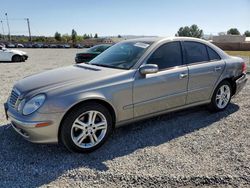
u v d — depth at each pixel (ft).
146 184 9.59
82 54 42.68
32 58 73.77
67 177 10.06
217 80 16.47
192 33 298.76
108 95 12.07
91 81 11.91
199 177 9.98
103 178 9.98
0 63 56.18
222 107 17.39
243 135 13.88
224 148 12.41
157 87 13.61
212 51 16.58
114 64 14.03
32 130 10.87
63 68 14.62
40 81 12.32
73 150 11.64
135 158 11.48
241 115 16.85
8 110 12.30
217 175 10.09
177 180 9.81
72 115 11.31
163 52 14.23
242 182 9.70
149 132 14.21
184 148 12.42
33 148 12.32
